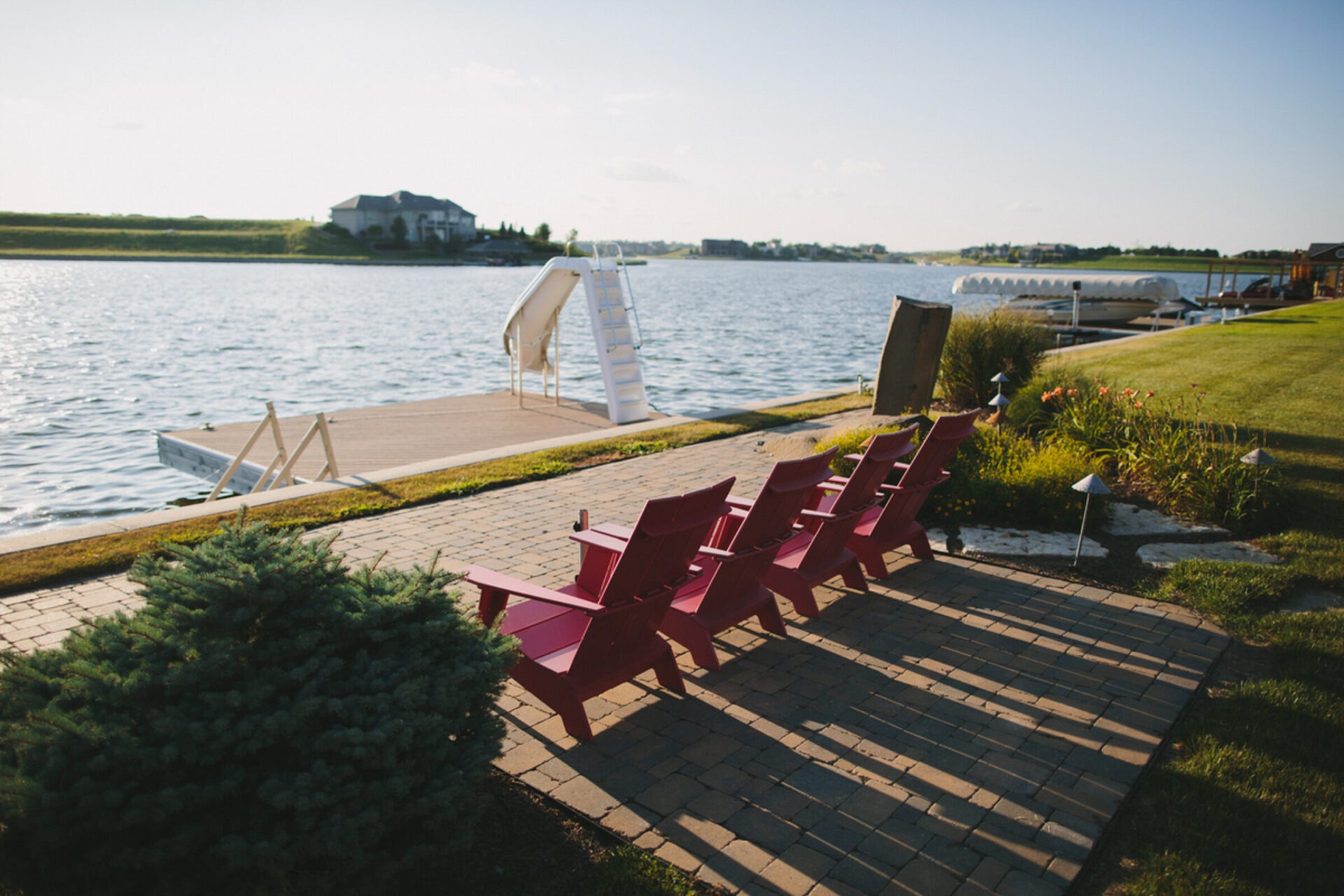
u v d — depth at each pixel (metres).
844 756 3.83
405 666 2.88
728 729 4.06
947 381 13.01
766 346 33.97
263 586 2.80
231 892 2.53
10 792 2.31
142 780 2.47
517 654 3.29
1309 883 2.95
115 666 2.65
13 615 5.36
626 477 9.00
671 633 4.75
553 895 2.90
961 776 3.68
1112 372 15.31
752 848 3.18
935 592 5.88
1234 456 7.64
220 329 39.19
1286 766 3.68
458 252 181.38
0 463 14.16
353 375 24.91
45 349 30.55
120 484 12.97
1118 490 8.15
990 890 2.97
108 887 2.48
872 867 3.09
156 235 168.12
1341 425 10.64
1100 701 4.37
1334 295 42.88
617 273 14.66
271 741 2.55
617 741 3.94
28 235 161.75
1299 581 5.94
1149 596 5.81
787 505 4.67
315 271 130.50
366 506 7.65
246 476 11.46
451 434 13.37
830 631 5.23
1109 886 3.03
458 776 2.78
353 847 2.53
